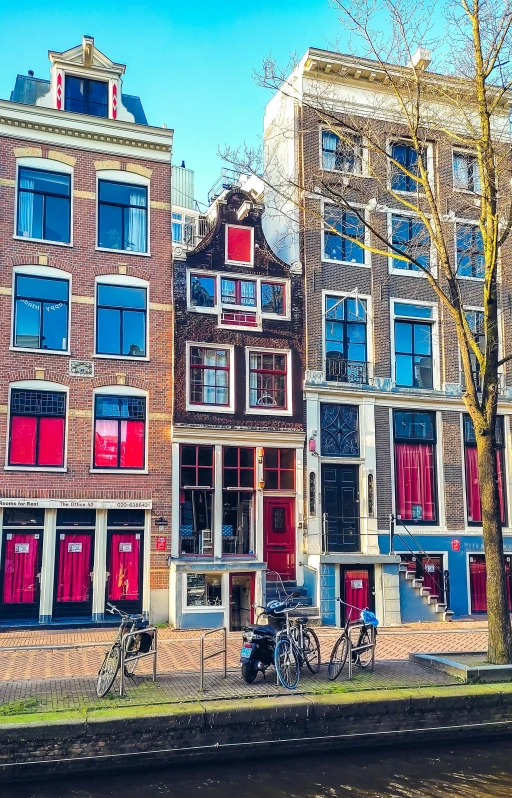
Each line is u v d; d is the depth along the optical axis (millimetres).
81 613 17969
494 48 14070
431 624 19500
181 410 19219
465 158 22281
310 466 20312
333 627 18812
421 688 12062
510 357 14609
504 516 22359
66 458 18250
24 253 18656
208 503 19391
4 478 17609
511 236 23266
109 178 19891
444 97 19016
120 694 11172
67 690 11477
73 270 19094
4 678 12352
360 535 20688
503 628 13570
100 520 18391
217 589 18516
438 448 22016
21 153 19016
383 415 21484
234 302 20328
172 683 11969
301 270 21125
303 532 19984
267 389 20406
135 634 11742
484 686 12297
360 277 21953
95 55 20188
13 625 17234
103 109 20406
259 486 19688
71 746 9891
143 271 19766
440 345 22547
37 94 20281
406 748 11453
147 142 20250
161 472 19000
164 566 18625
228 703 10820
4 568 17562
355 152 16469
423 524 21547
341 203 15844
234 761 10648
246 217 20688
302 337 20859
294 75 22078
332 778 10266
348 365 21438
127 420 19078
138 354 19484
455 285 14891
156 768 10281
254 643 12117
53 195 19312
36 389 18344
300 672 12891
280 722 10859
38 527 17938
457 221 22953
